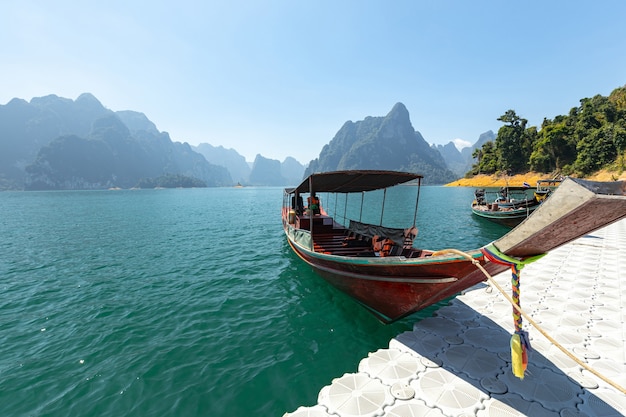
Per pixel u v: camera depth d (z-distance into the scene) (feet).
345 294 29.86
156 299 31.14
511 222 71.92
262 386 17.26
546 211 10.27
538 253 12.82
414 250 27.94
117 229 82.48
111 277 39.01
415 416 12.91
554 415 12.60
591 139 213.87
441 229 73.46
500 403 13.41
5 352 21.44
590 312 22.06
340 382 15.56
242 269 41.88
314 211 51.93
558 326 20.07
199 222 98.17
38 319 26.86
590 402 13.30
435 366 16.38
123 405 16.11
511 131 299.99
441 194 236.22
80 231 78.89
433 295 18.67
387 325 24.16
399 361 17.03
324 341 21.98
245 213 131.44
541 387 14.34
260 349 21.15
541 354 17.06
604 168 202.28
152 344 22.13
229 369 18.92
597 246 43.68
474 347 18.15
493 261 13.19
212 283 36.01
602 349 17.24
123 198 286.05
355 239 39.06
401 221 91.20
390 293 20.95
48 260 48.52
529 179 267.80
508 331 19.98
